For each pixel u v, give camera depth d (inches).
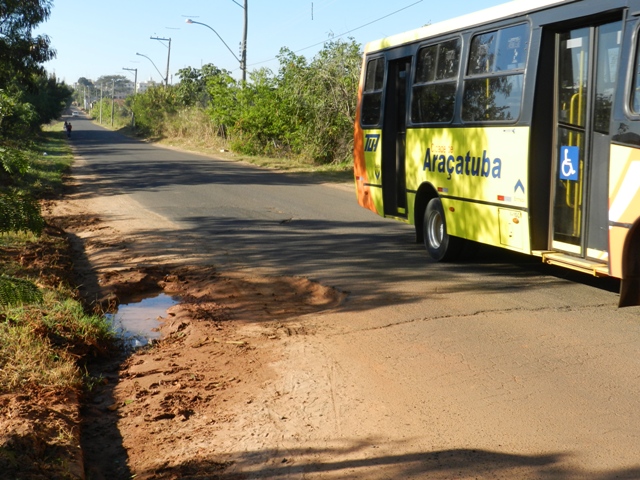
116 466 170.7
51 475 153.5
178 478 160.6
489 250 434.9
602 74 286.4
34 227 146.9
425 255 422.0
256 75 1546.5
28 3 1096.8
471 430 180.4
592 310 292.8
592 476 154.9
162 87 3085.6
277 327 276.8
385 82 455.8
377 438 177.5
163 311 315.0
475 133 356.2
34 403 193.0
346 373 223.6
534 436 176.1
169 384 221.0
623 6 268.7
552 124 315.6
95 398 214.2
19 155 173.6
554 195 316.2
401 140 454.6
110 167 1235.2
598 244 290.7
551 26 308.8
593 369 222.8
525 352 240.1
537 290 329.4
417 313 291.1
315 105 1226.6
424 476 156.8
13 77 1282.0
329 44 1235.2
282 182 935.7
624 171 265.0
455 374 220.2
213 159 1482.5
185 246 451.2
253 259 409.7
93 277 370.0
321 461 166.2
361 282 349.7
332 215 606.5
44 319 261.9
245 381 220.7
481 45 356.8
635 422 183.2
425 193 419.2
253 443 177.5
